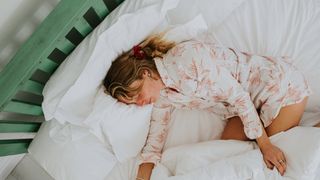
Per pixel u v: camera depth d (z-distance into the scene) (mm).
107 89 1137
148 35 1173
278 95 1214
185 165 1209
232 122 1353
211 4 1295
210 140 1330
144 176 1284
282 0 1380
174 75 1130
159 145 1309
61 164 1242
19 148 1298
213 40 1390
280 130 1267
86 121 1140
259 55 1282
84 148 1251
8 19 993
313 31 1363
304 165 1136
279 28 1361
